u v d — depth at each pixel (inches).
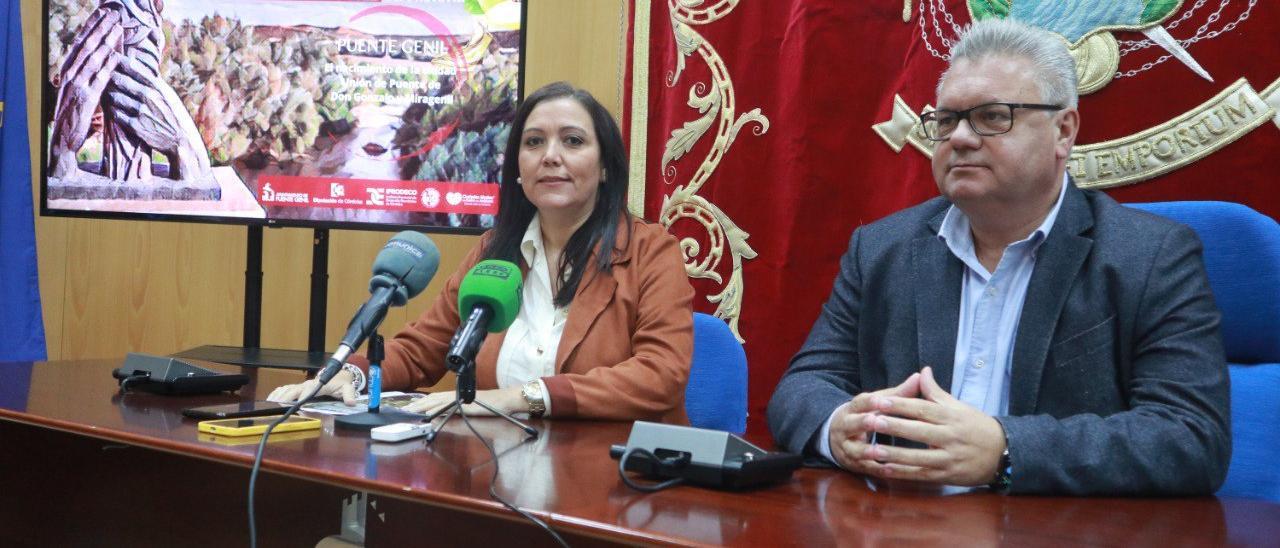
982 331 66.6
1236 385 64.9
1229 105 86.4
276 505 66.9
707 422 88.6
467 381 60.1
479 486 44.9
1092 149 91.5
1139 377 58.2
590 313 80.7
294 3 119.5
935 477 49.8
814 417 60.9
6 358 138.3
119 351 154.5
